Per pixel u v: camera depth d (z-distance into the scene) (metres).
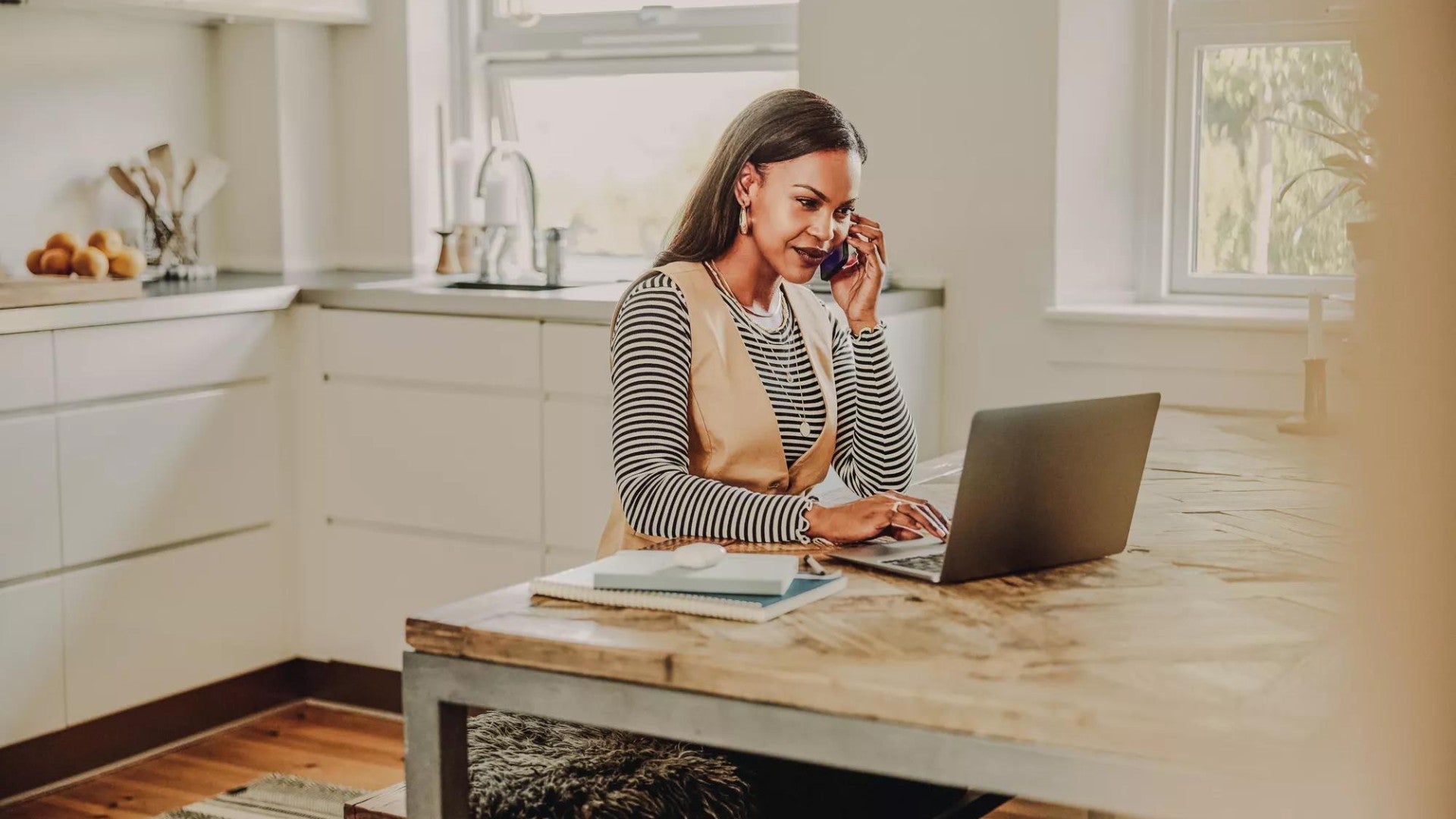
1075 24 3.41
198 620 3.48
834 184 1.88
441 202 4.27
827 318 2.08
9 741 3.06
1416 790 0.35
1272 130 3.48
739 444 1.89
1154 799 1.02
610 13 4.13
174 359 3.34
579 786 1.52
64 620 3.15
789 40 3.87
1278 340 3.20
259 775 3.27
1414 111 0.33
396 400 3.55
